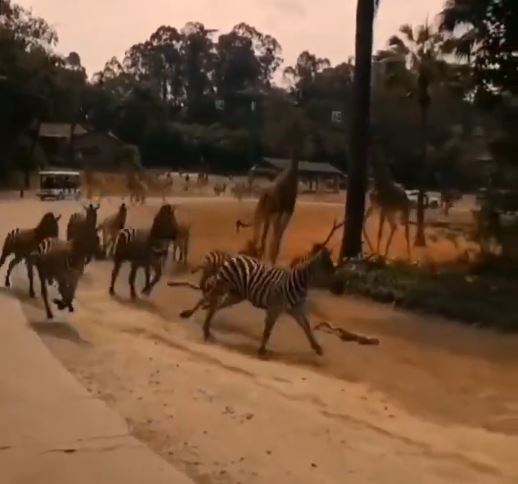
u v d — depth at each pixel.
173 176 94.75
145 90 107.38
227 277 12.41
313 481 6.12
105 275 20.20
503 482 6.39
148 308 15.49
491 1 22.67
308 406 8.55
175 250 24.14
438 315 16.28
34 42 78.25
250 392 8.88
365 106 22.67
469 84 24.48
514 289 18.16
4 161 74.25
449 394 9.95
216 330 13.60
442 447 7.32
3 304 13.64
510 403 9.53
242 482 6.01
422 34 36.28
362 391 9.75
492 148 22.70
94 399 7.90
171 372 9.61
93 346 10.91
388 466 6.61
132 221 39.12
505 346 13.27
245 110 118.00
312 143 96.44
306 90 119.06
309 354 12.08
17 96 73.25
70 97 89.88
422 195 35.19
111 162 91.31
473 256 26.33
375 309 17.11
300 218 45.19
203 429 7.30
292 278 11.86
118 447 6.50
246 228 37.34
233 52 135.38
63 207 47.00
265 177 91.19
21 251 15.80
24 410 7.36
